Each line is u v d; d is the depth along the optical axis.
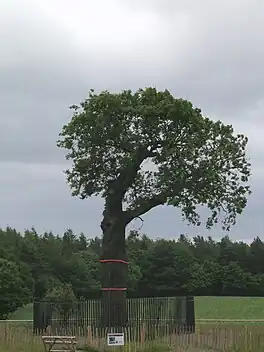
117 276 37.50
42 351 31.70
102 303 36.88
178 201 38.28
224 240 145.62
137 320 36.53
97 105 37.94
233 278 134.12
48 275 118.81
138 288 125.94
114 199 38.59
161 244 129.50
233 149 39.19
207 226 39.81
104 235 38.31
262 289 135.75
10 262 87.38
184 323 36.91
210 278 133.12
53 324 37.12
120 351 30.97
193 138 38.03
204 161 38.50
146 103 38.22
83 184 39.72
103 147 38.78
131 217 38.62
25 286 92.38
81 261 122.44
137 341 32.84
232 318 84.62
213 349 32.19
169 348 31.86
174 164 38.19
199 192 38.69
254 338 32.09
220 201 39.50
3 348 31.78
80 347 32.56
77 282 120.00
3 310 83.94
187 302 37.62
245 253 141.88
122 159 38.31
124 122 38.06
